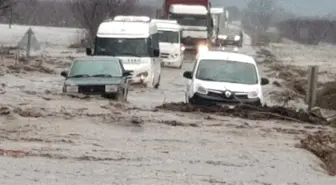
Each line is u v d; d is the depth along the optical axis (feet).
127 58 125.80
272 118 86.53
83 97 92.94
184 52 230.27
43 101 87.25
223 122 78.89
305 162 58.44
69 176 46.19
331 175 55.36
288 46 437.99
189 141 65.36
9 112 74.28
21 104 82.89
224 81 90.99
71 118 74.13
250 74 92.79
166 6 236.43
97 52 127.24
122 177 46.85
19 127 67.05
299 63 262.26
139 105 91.30
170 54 192.13
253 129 75.56
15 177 44.50
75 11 290.35
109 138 64.64
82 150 57.52
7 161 50.14
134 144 62.23
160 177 47.62
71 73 99.40
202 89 88.94
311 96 96.22
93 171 48.57
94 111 80.18
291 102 124.77
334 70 227.20
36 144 59.26
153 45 135.44
